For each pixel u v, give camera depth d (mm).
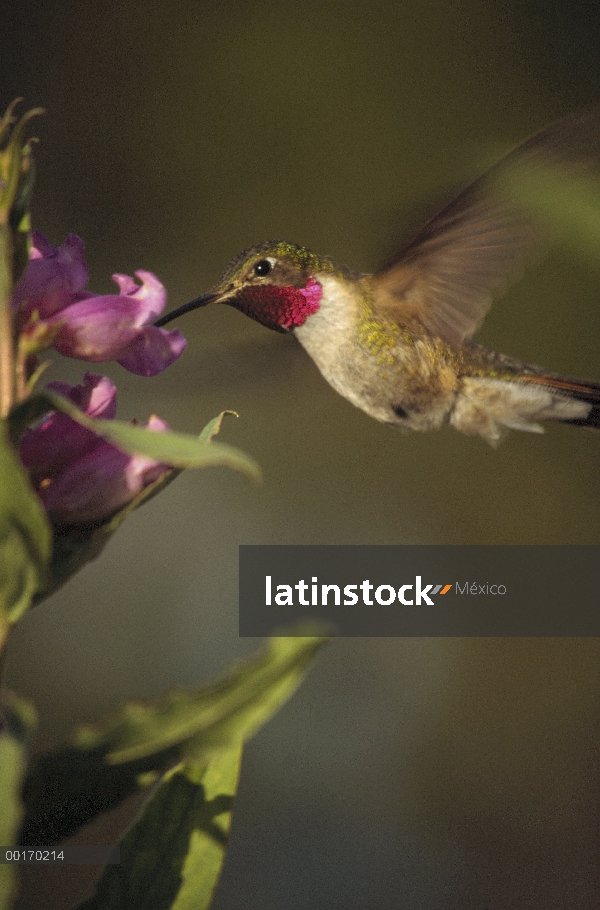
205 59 10109
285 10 10125
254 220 9812
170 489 9703
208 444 2227
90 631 9117
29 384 2572
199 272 9820
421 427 6344
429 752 9656
